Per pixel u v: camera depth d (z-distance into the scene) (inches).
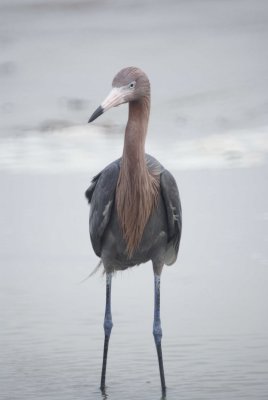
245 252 575.8
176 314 474.0
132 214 401.1
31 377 396.8
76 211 693.3
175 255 431.2
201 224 644.1
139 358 418.9
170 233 414.0
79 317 474.0
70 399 374.0
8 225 661.3
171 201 406.3
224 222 647.8
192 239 611.5
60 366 411.2
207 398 367.6
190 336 441.4
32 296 508.1
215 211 676.1
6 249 602.5
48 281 534.6
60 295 510.3
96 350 430.0
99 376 400.2
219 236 614.5
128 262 421.7
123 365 413.4
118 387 388.5
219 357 412.5
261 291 504.1
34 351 427.2
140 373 402.6
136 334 449.1
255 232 619.5
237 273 537.3
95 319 470.6
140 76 398.9
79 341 440.5
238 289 509.0
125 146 400.2
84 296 510.3
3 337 444.8
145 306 491.2
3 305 492.4
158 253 416.5
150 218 405.7
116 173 405.1
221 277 531.2
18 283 531.8
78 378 398.0
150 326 459.2
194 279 531.5
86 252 593.9
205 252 581.6
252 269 542.6
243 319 461.4
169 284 527.2
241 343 428.5
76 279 539.5
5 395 377.1
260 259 560.4
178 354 420.5
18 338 442.9
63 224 660.1
